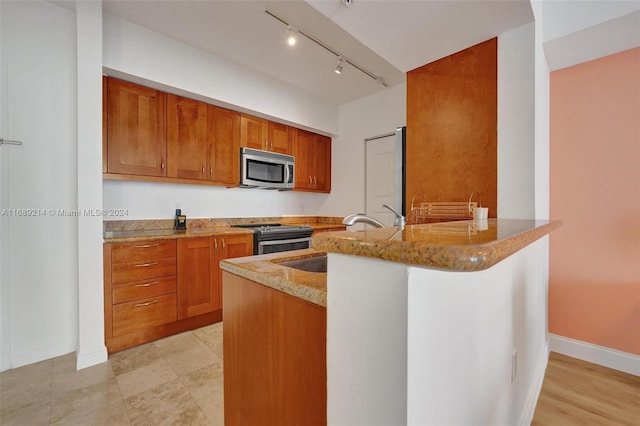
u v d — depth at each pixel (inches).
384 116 144.6
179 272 96.7
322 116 156.0
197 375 73.4
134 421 57.4
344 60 114.3
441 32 68.5
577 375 74.0
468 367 30.0
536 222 46.8
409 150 86.7
